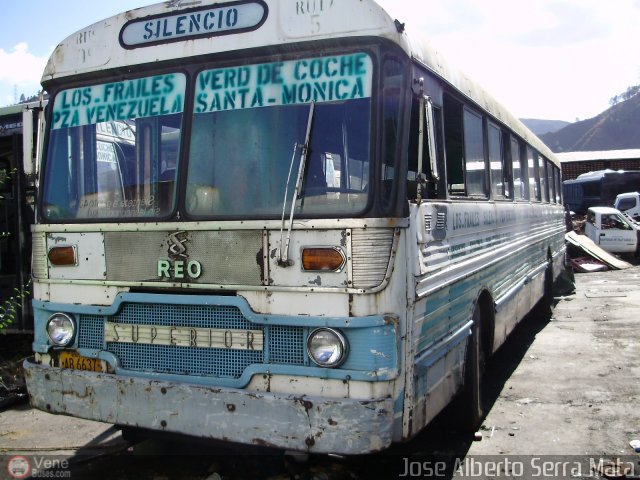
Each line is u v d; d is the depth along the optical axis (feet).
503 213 22.53
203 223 13.04
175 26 13.91
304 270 12.19
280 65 13.03
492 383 23.26
